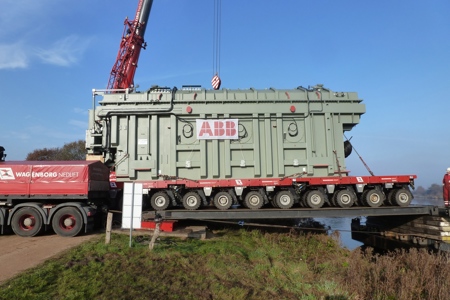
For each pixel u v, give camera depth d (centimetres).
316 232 1395
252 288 699
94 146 1334
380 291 747
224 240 1080
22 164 1105
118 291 595
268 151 1323
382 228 1551
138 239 984
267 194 1309
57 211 1070
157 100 1318
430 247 1235
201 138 1316
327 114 1355
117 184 1309
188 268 762
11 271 684
